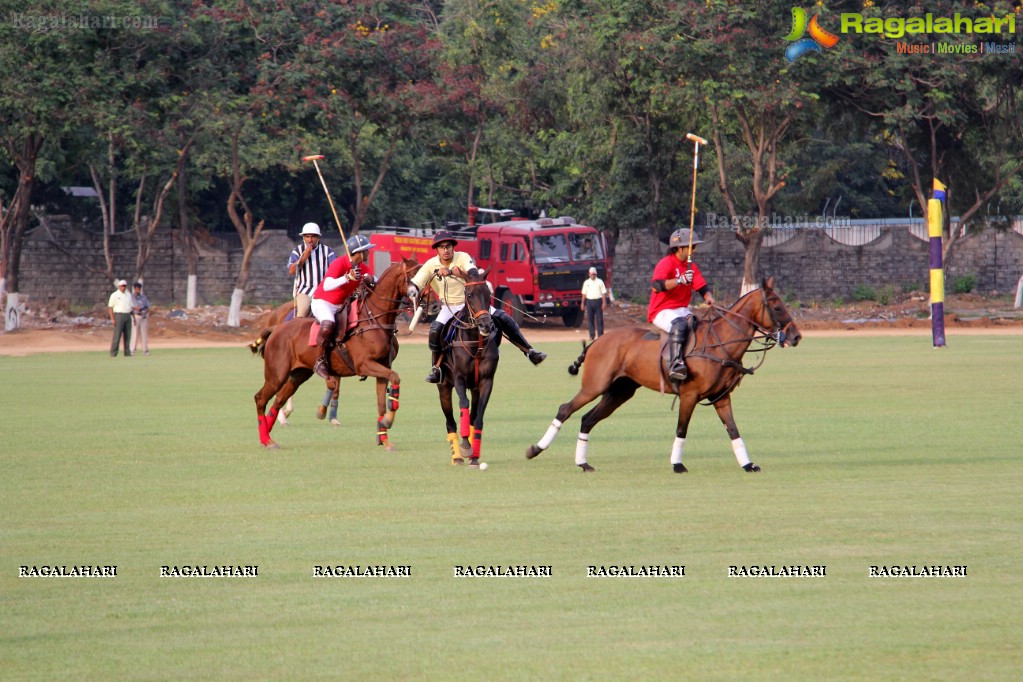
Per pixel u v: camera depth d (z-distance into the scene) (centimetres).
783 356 10356
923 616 2411
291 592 2652
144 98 14462
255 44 15150
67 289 19188
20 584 2747
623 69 16012
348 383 8662
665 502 3666
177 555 3011
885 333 14150
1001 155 16538
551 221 15575
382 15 16200
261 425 5125
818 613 2439
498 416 6197
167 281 19262
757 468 4297
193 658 2198
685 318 4297
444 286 4556
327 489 3984
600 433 5488
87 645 2286
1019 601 2511
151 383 8375
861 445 4944
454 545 3083
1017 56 15625
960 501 3628
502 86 18550
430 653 2211
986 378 8006
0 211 15838
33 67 13538
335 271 4962
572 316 15688
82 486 4072
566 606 2512
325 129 15412
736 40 15225
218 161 17962
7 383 8375
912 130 16875
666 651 2203
